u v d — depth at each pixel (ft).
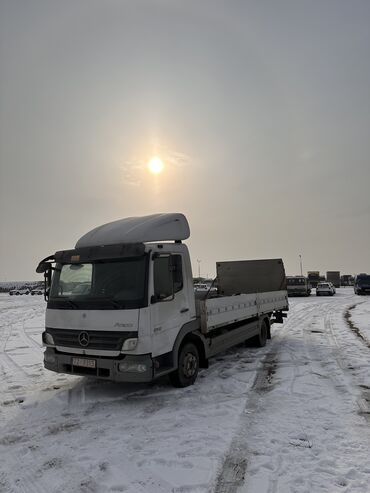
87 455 13.20
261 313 33.65
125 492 10.85
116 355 17.63
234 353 30.37
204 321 22.20
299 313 63.26
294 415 16.42
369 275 127.44
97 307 18.33
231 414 16.75
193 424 15.71
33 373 24.75
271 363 26.61
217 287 40.09
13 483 11.58
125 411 17.49
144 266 18.34
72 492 10.98
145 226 20.20
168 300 19.34
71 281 19.84
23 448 13.89
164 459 12.70
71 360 18.84
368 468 11.72
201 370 24.84
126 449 13.56
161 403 18.45
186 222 22.89
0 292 257.14
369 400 18.17
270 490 10.69
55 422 16.37
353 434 14.29
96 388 21.15
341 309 69.26
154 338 18.01
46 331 20.22
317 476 11.34
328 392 19.51
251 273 40.70
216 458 12.67
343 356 28.04
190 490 10.86
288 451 13.00
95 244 20.35
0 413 17.53
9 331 46.09
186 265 21.61
